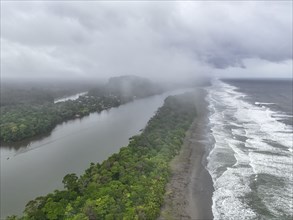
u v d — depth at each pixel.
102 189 55.31
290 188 60.75
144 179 60.75
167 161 74.75
